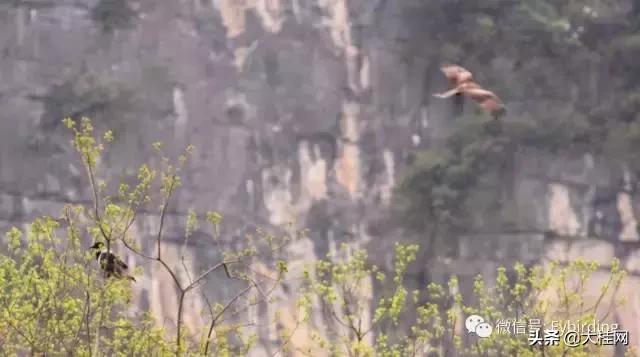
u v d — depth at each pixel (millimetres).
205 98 172750
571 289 88875
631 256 167750
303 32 175250
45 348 61562
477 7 168125
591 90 170250
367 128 173375
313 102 174250
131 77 171375
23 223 166375
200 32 174375
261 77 174375
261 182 172125
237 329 69000
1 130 168375
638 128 167000
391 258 165250
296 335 145500
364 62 174500
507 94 169000
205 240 166125
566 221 167500
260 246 166375
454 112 171250
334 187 172000
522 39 168250
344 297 73625
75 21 171750
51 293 61312
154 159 168500
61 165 166625
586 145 169375
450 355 80812
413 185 164625
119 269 52031
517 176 166625
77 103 167000
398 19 174000
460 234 164500
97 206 55875
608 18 168500
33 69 170125
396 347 80750
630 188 169375
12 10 170875
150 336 62938
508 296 81188
